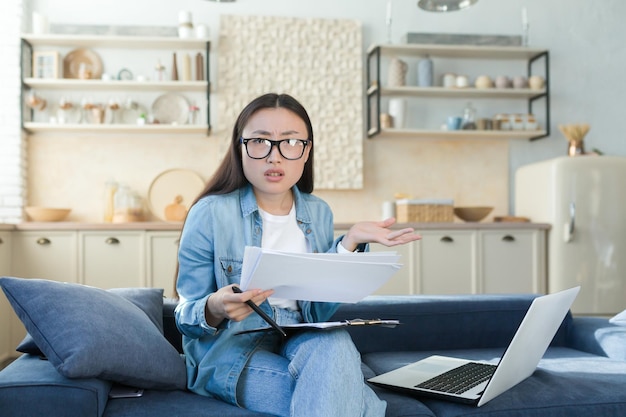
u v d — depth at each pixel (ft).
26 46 15.29
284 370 5.02
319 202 6.25
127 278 14.01
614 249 14.87
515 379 5.75
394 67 16.12
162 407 4.96
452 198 16.85
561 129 16.16
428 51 16.37
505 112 17.08
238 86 16.03
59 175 15.76
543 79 16.52
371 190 16.67
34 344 5.71
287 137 5.57
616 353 7.18
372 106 16.62
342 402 4.58
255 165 5.57
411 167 16.78
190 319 5.20
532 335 5.54
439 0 13.19
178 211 15.76
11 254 13.65
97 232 13.96
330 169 16.26
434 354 7.46
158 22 16.02
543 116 17.11
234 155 5.84
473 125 16.34
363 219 16.63
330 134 16.29
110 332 4.99
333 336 4.83
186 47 15.92
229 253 5.63
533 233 15.10
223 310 4.92
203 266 5.56
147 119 15.79
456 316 7.87
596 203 14.89
